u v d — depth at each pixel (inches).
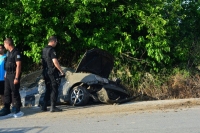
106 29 947.3
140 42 959.0
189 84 961.5
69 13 919.0
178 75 976.3
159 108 709.9
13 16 858.8
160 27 930.1
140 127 546.9
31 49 899.4
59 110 706.8
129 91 956.0
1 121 637.3
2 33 879.7
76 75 795.4
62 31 913.5
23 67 971.9
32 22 859.4
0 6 897.5
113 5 958.4
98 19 940.6
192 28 1057.5
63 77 737.0
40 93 794.8
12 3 887.7
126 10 954.7
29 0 847.7
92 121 603.8
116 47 940.0
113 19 949.2
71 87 786.8
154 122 578.6
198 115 624.1
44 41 880.9
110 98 817.5
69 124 587.2
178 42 1027.9
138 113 662.5
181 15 1047.0
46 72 698.2
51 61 689.0
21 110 748.0
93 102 826.8
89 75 794.8
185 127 538.3
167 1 1007.6
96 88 800.3
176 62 1023.6
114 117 631.8
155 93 951.0
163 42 935.0
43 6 888.3
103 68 848.3
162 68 992.2
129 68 979.9
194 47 1030.4
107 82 813.9
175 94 945.5
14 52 663.8
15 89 666.8
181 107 714.8
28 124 600.7
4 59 727.1
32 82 821.2
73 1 880.3
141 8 965.8
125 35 943.0
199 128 530.0
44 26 882.8
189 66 1015.6
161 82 970.7
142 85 964.0
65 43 951.6
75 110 720.3
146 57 979.9
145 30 979.3
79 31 898.1
